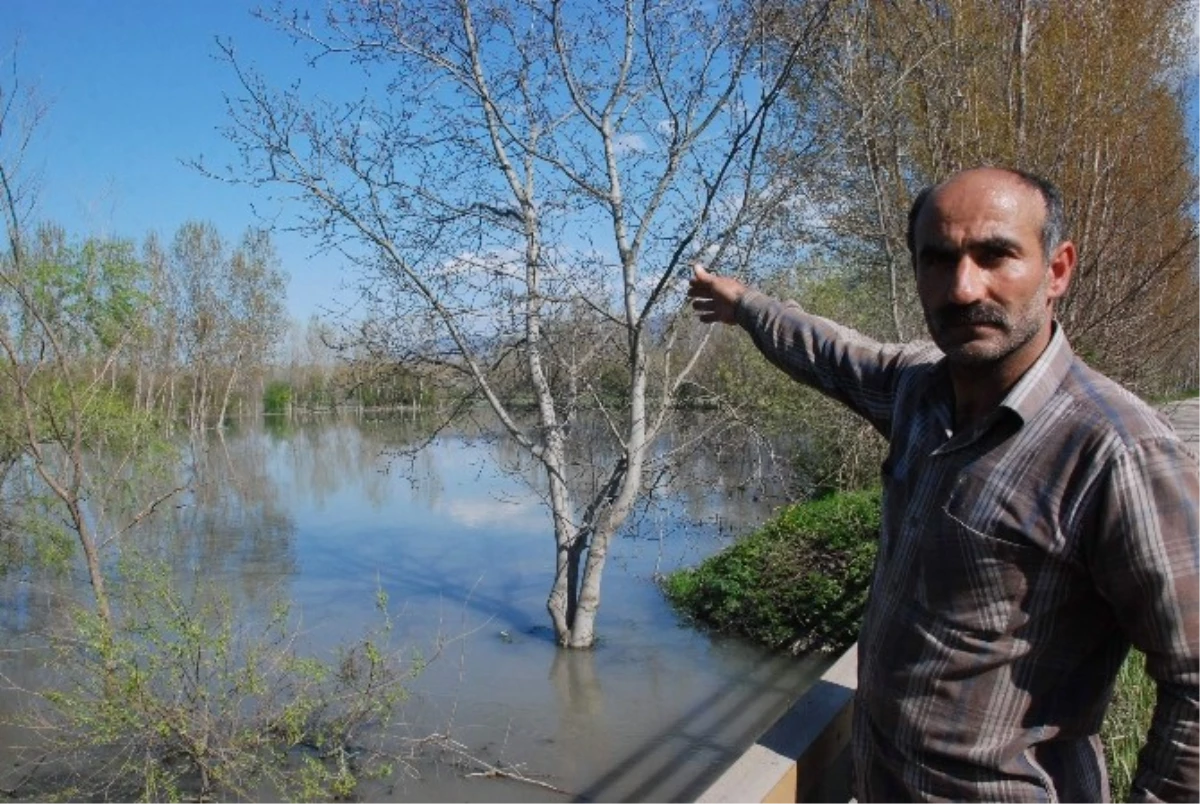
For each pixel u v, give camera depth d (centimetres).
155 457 1298
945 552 175
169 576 859
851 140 967
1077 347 857
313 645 991
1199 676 153
